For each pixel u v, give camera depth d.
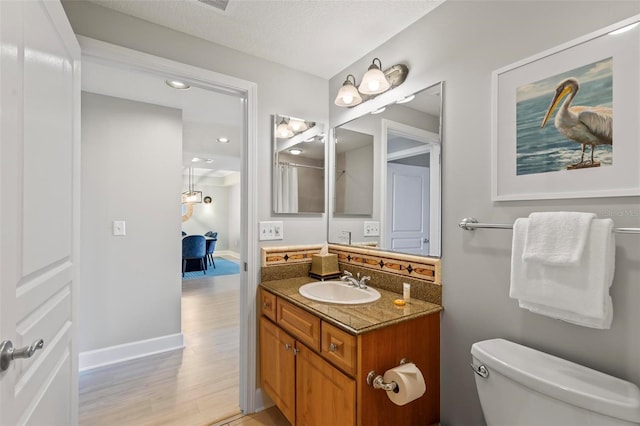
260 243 1.93
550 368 0.99
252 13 1.53
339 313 1.34
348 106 2.03
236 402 1.94
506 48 1.23
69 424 1.22
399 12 1.54
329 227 2.22
